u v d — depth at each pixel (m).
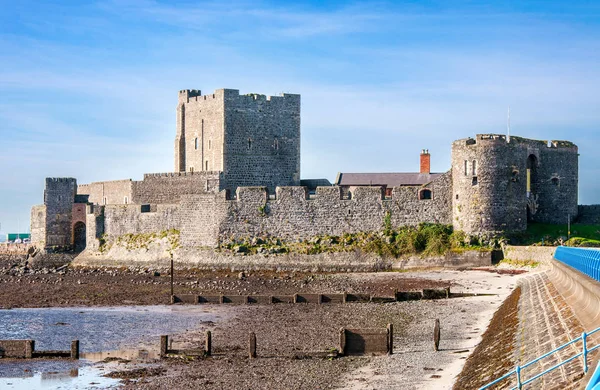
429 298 79.81
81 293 92.88
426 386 44.44
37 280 107.62
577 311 42.28
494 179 100.38
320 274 102.25
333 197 107.56
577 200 109.94
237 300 82.88
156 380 49.44
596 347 29.97
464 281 87.94
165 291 92.50
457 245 100.38
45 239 141.50
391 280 93.25
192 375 50.41
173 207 118.75
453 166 103.88
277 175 132.12
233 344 60.16
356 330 54.91
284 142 132.62
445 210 105.00
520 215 101.88
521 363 39.69
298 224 108.44
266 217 109.50
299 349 57.53
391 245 103.50
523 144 102.56
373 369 50.19
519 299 63.53
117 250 124.75
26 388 48.16
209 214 111.81
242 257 108.06
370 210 106.56
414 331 62.78
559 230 102.50
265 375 49.81
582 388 27.52
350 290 88.00
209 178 126.88
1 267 135.38
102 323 71.38
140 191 133.50
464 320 65.94
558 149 107.62
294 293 86.56
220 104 128.88
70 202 142.75
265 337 62.69
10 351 56.91
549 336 41.50
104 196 145.25
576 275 45.72
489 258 97.50
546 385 33.00
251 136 130.12
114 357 56.56
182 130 137.00
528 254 92.12
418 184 123.69
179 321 71.81
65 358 56.31
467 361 49.66
